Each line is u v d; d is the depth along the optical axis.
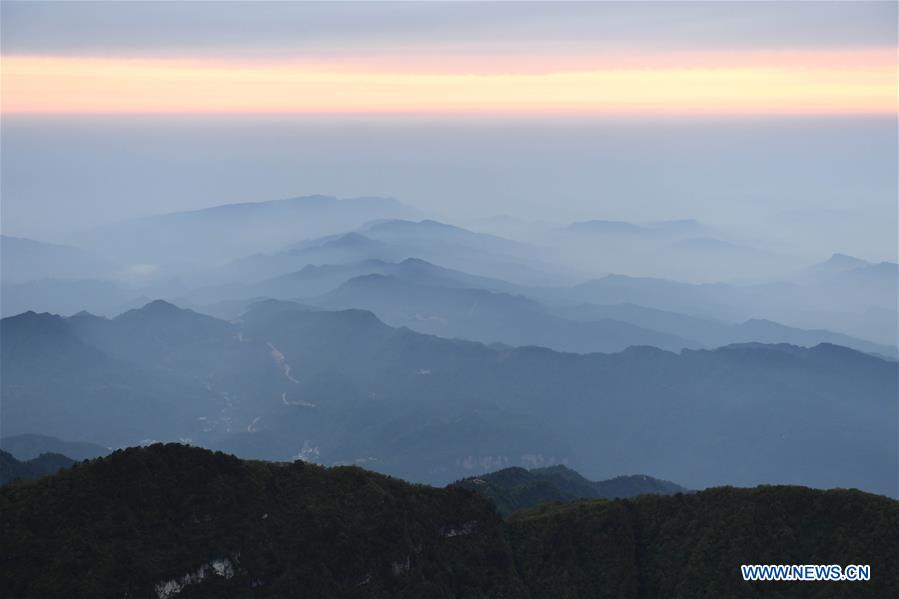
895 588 87.75
